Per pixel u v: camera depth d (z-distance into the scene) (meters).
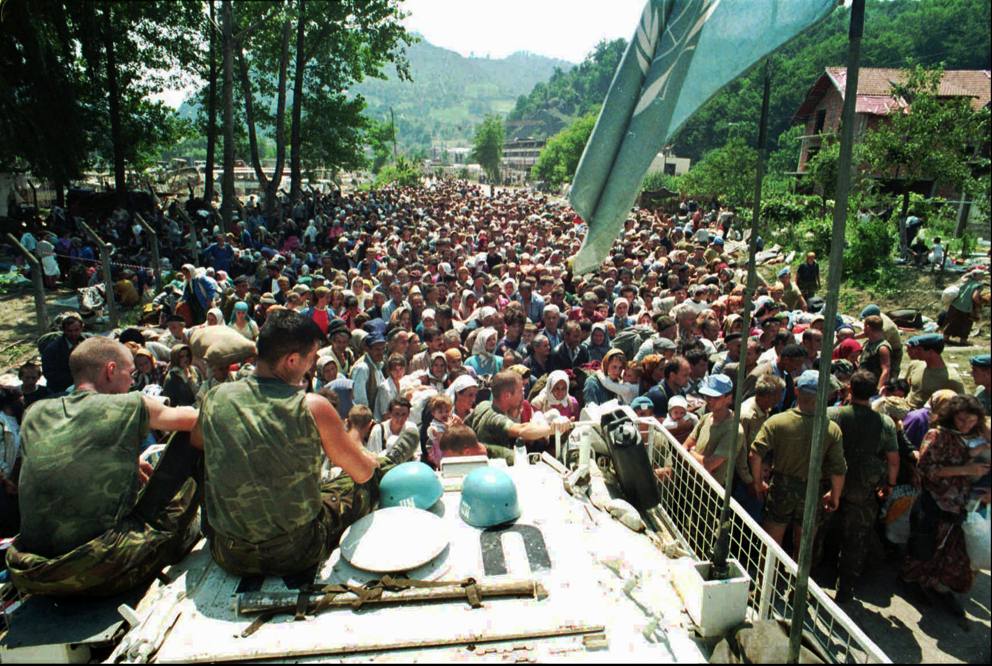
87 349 2.85
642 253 17.50
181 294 11.78
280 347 2.66
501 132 133.25
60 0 25.41
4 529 5.43
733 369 6.71
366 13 33.50
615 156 2.51
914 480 3.50
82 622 2.54
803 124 29.28
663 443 4.26
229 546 2.62
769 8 2.29
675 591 2.68
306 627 2.38
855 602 3.41
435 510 3.19
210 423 2.60
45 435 2.62
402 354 7.49
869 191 14.52
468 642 2.32
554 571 2.69
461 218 30.80
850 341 6.86
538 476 3.59
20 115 23.47
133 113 31.91
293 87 37.50
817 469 2.25
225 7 25.70
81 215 27.50
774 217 25.44
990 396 1.95
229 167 25.69
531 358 8.04
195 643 2.31
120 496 2.64
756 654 2.30
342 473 3.25
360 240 19.45
